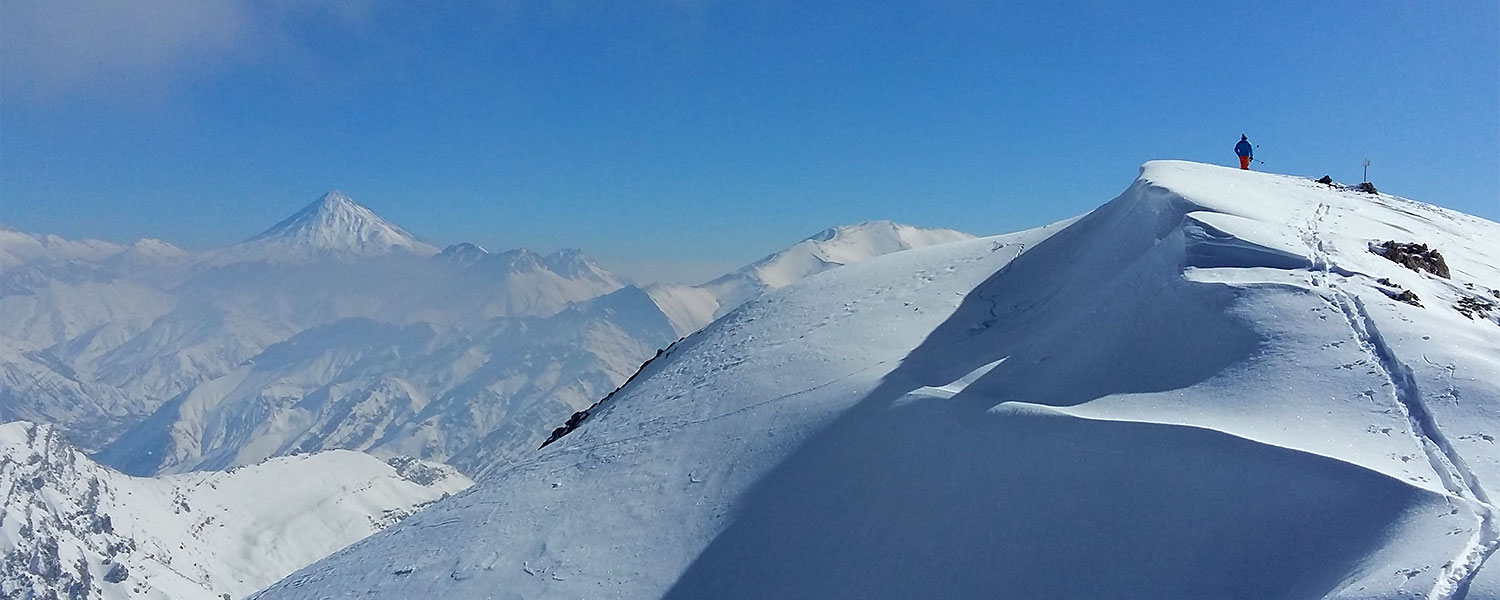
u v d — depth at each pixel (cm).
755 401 2323
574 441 2591
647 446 2252
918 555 1470
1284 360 1482
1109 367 1714
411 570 1900
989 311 2664
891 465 1711
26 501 19312
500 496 2228
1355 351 1457
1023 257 3034
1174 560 1197
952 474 1589
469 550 1912
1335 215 2531
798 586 1530
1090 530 1317
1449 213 3169
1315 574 1052
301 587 2048
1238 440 1270
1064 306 2370
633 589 1631
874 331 2698
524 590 1689
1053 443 1497
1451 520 997
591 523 1900
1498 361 1354
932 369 2212
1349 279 1745
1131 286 2006
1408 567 928
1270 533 1147
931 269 3306
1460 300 1753
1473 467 1099
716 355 2978
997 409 1667
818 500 1720
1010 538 1391
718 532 1744
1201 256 1952
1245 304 1669
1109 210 2908
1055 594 1267
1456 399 1260
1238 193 2638
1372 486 1106
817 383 2323
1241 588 1109
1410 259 1992
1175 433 1346
